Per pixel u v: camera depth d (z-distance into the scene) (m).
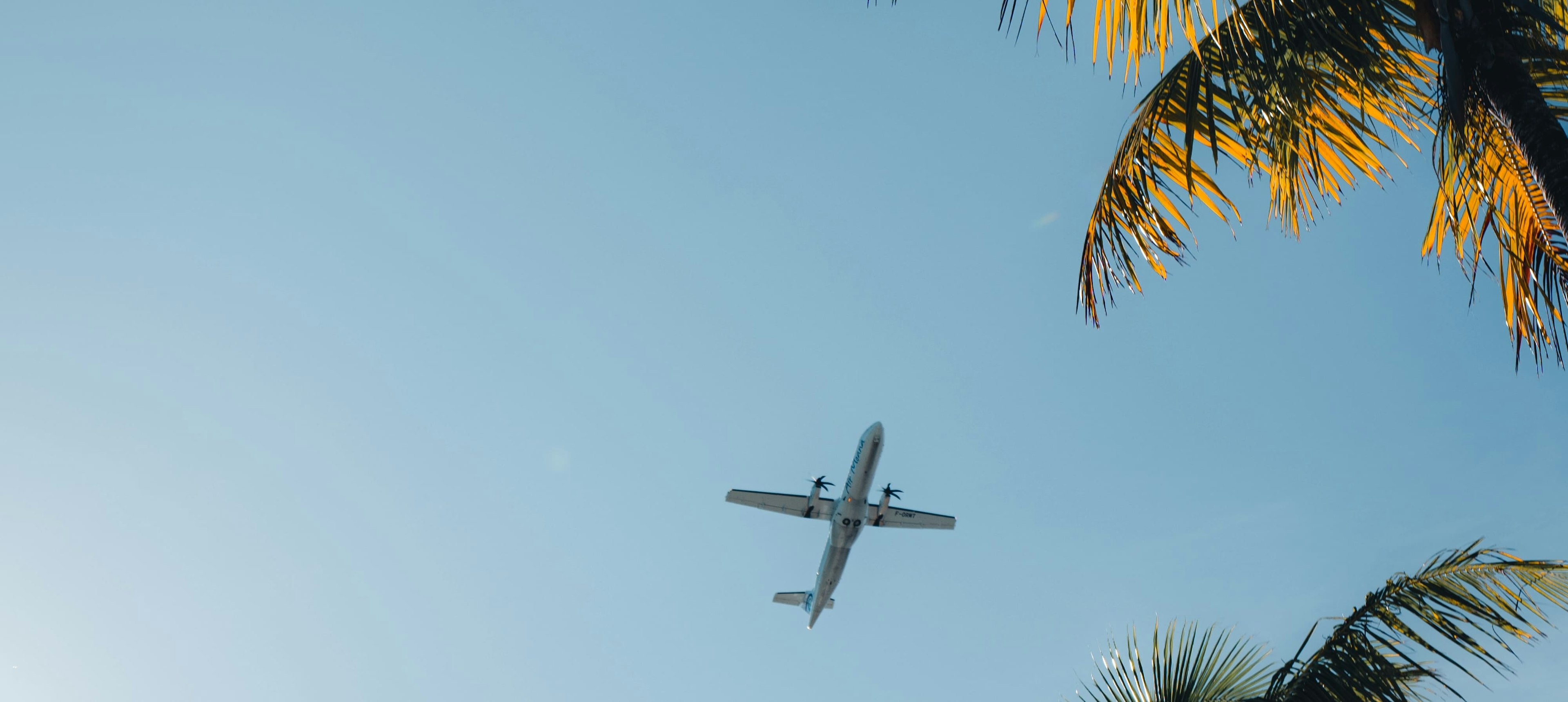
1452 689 7.96
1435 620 8.22
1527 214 8.43
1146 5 7.90
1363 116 8.76
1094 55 8.03
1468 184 8.27
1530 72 7.38
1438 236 9.02
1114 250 9.26
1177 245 8.95
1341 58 7.86
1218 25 8.43
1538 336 8.35
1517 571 8.09
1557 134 6.71
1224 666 9.23
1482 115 7.42
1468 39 7.24
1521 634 7.90
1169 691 9.15
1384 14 7.71
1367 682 8.06
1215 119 8.77
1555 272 8.14
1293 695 8.46
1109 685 9.49
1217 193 9.03
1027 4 7.19
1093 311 9.56
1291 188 8.95
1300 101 7.97
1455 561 8.53
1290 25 7.92
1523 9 6.93
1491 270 8.66
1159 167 9.16
